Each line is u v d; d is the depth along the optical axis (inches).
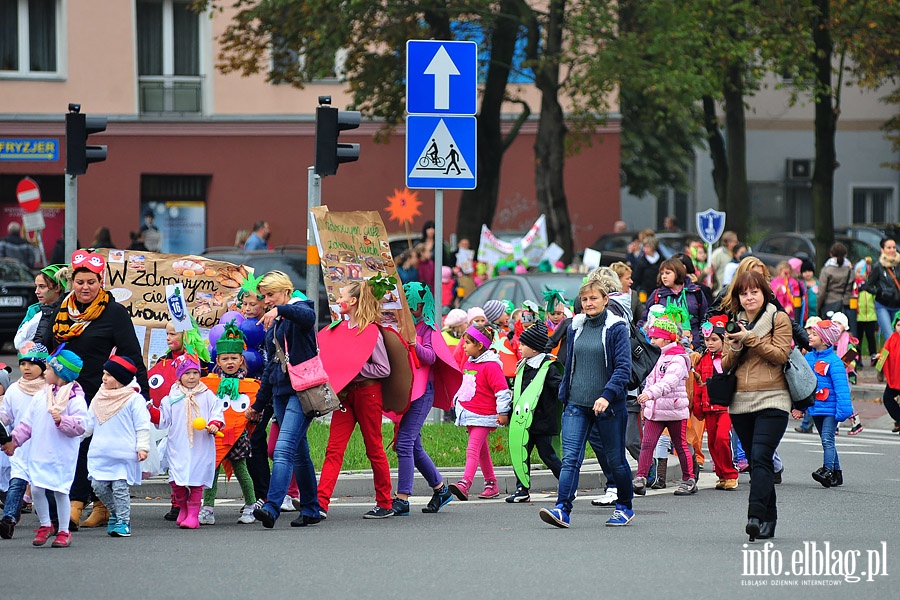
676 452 1421.0
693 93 3265.3
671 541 1092.5
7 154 3218.5
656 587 891.4
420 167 1691.7
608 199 4731.8
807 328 1488.7
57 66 4237.2
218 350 1212.5
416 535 1133.1
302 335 1165.1
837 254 2800.2
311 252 1609.3
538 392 1353.3
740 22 3437.5
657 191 5856.3
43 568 971.9
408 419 1277.1
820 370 1471.5
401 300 1296.8
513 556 1018.1
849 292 2790.4
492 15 3388.3
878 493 1413.6
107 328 1152.2
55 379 1086.4
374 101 3693.4
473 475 1379.2
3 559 1012.5
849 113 6471.5
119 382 1129.4
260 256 2623.0
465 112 1695.4
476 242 3627.0
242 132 4347.9
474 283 2898.6
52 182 4249.5
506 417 1373.0
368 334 1209.4
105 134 4252.0
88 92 4244.6
